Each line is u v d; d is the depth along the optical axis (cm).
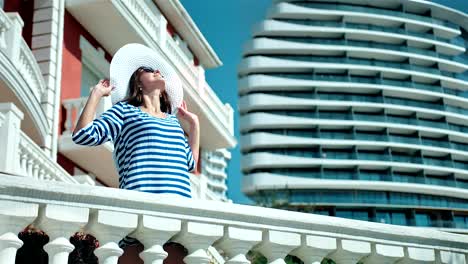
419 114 9844
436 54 10412
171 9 2291
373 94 9806
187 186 400
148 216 359
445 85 10300
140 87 428
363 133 9531
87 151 1656
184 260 375
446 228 9175
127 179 388
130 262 381
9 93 1343
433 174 9631
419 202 9206
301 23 9988
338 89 9681
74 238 375
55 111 1602
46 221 333
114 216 350
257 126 9488
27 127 1488
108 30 1875
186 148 421
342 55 9962
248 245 391
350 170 9275
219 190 13250
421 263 463
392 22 10281
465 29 11031
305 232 411
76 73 1766
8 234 322
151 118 404
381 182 9069
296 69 9806
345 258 430
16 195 326
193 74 2328
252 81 9712
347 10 10125
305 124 9425
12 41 1301
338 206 9062
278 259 401
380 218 9050
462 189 9500
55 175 1195
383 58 10094
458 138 9888
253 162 9319
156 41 1988
